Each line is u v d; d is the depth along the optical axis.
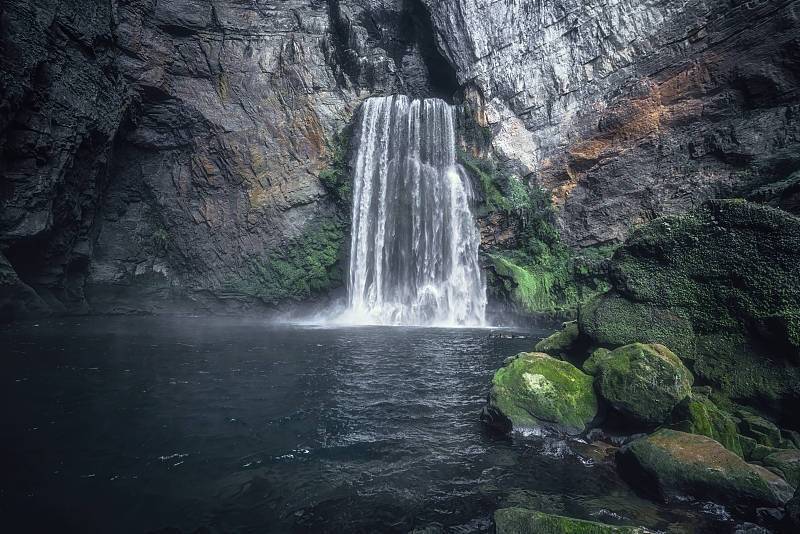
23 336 11.35
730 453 3.29
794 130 15.54
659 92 19.05
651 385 4.21
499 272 20.55
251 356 9.40
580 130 21.42
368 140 24.89
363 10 27.89
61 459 3.77
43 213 16.02
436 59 28.66
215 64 24.58
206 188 24.89
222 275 24.69
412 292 22.84
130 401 5.60
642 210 19.25
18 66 14.59
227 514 2.96
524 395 4.75
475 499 3.21
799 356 3.91
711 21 17.64
